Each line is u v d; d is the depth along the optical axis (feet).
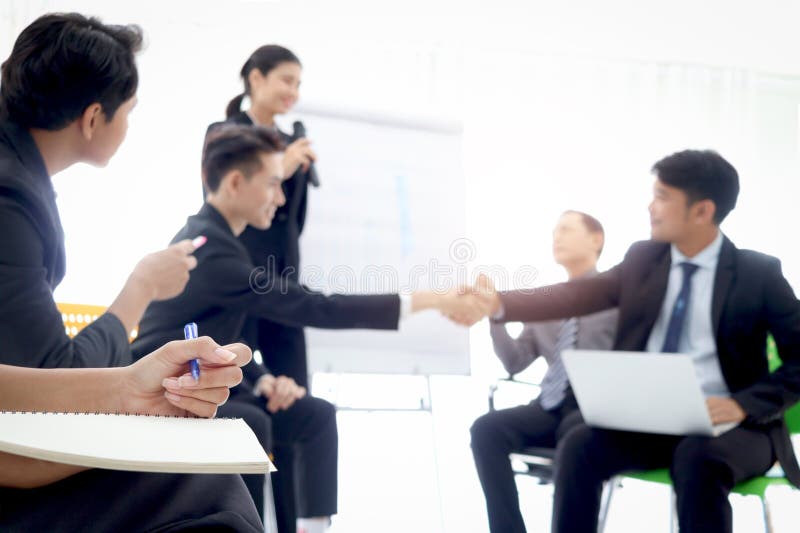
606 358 6.44
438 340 11.19
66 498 1.86
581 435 6.76
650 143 15.15
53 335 3.08
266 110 9.70
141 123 13.03
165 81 13.12
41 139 3.50
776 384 6.41
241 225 8.22
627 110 15.11
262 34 13.55
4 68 3.45
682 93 15.30
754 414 6.26
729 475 5.93
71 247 12.59
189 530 1.78
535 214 14.65
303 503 7.66
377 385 13.44
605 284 9.02
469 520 10.55
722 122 15.34
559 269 14.60
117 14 12.89
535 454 7.90
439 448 13.58
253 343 8.52
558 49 14.76
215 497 1.92
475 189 14.52
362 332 11.05
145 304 3.85
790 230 15.89
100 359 3.33
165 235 12.96
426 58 14.26
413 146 12.00
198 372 2.22
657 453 6.61
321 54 13.89
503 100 14.61
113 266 12.73
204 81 13.25
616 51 14.94
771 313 6.98
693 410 6.17
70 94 3.43
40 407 2.24
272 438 7.54
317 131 11.69
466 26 14.07
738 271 7.20
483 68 14.52
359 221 11.64
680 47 14.93
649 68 15.16
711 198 7.63
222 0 13.05
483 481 7.86
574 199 14.82
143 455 1.63
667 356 6.18
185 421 2.04
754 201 15.58
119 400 2.27
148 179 12.96
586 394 6.68
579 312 9.14
